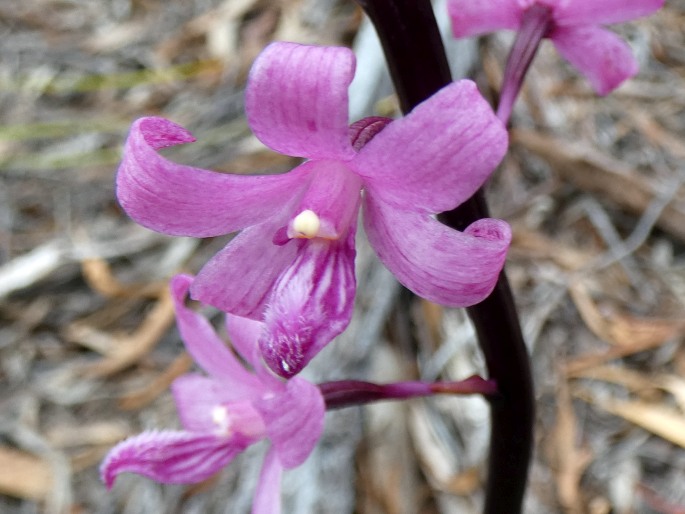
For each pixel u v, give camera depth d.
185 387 0.07
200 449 0.07
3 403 0.13
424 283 0.05
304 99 0.05
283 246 0.06
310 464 0.11
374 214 0.05
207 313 0.14
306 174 0.05
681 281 0.14
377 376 0.12
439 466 0.12
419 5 0.06
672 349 0.13
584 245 0.14
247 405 0.07
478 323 0.07
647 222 0.14
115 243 0.15
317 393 0.05
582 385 0.13
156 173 0.05
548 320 0.13
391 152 0.05
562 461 0.12
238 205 0.05
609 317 0.13
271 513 0.07
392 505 0.12
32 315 0.14
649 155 0.15
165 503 0.12
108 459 0.07
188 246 0.15
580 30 0.07
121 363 0.14
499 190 0.15
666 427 0.12
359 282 0.13
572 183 0.15
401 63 0.06
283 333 0.05
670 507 0.11
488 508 0.08
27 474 0.12
